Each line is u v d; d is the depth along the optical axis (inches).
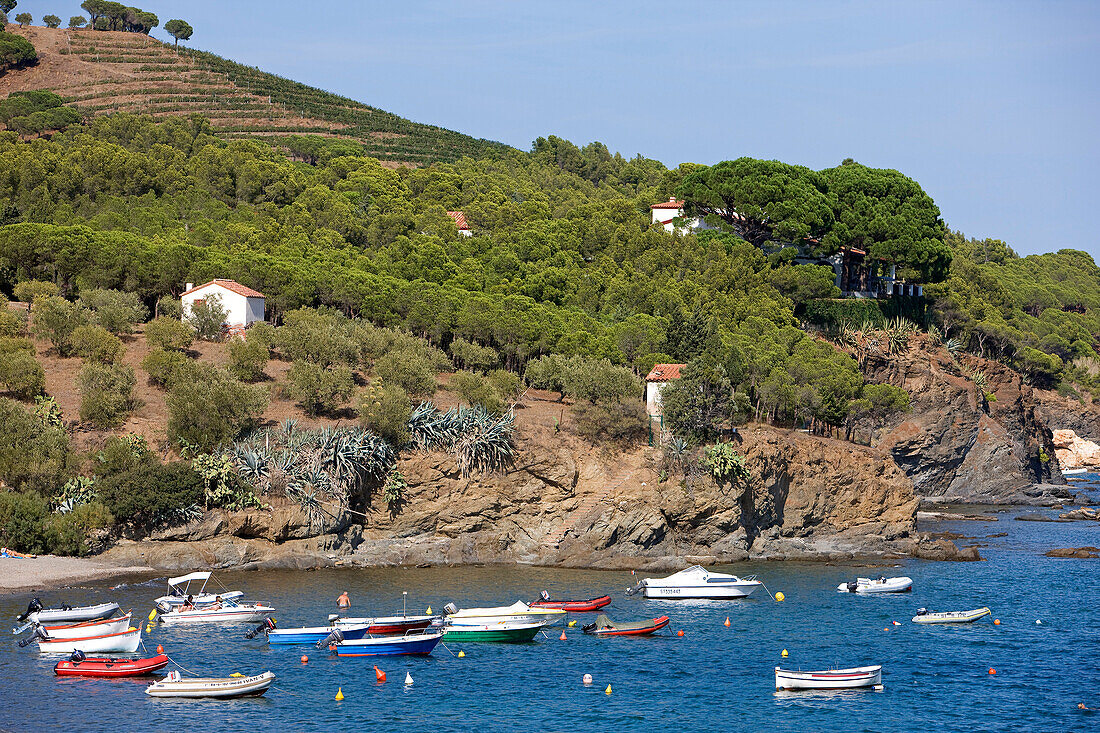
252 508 3272.6
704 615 2923.2
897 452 5300.2
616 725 2020.2
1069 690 2277.3
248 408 3403.1
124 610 2687.0
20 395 3486.7
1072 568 3681.1
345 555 3366.1
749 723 2050.9
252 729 1958.7
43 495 3144.7
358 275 4633.4
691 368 3833.7
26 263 4365.2
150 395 3656.5
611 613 2893.7
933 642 2659.9
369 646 2450.8
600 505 3592.5
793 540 3892.7
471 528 3555.6
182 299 4323.3
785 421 4515.3
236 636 2591.0
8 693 2113.7
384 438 3501.5
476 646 2581.2
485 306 4419.3
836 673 2257.6
